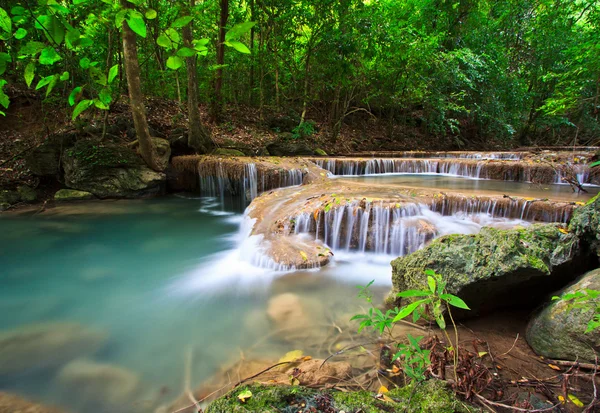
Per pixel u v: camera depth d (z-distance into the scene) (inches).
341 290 145.3
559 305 92.7
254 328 118.4
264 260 172.6
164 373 97.1
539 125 712.4
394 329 108.3
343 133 579.5
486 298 110.7
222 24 416.8
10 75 369.1
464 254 109.7
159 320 127.2
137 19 45.5
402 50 457.4
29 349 109.3
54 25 46.9
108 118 375.6
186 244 221.9
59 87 340.8
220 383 91.7
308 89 551.2
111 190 335.3
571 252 109.5
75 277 169.2
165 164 366.6
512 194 222.1
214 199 345.1
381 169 380.5
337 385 82.0
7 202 291.1
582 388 75.3
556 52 612.1
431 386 64.9
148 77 454.0
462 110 607.2
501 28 677.9
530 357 89.5
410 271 116.6
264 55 473.1
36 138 348.8
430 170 378.0
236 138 456.4
